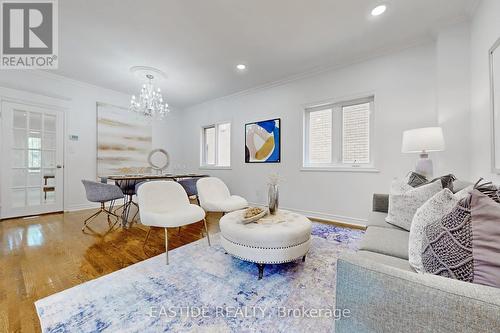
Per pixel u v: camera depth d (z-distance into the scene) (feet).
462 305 1.72
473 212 2.42
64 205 12.91
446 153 7.73
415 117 8.90
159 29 8.00
